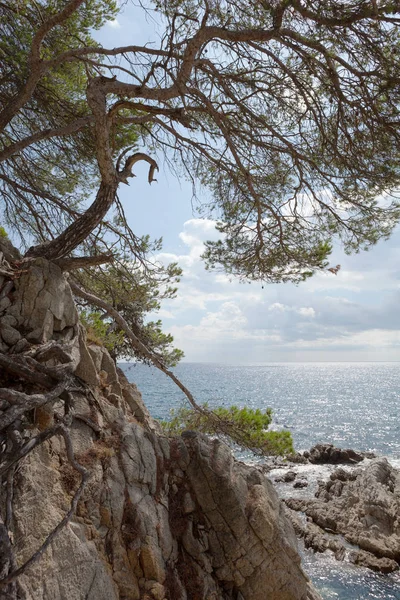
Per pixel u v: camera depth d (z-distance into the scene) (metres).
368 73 6.59
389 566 17.62
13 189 10.58
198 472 7.62
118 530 6.39
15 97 7.68
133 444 7.19
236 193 9.41
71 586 5.46
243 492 7.76
